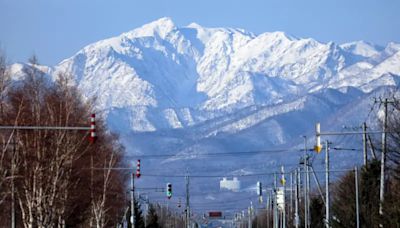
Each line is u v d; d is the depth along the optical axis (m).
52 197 138.38
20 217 160.38
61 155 143.50
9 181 136.75
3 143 130.75
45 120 143.62
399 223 129.12
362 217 163.50
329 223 169.75
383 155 135.75
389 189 157.50
